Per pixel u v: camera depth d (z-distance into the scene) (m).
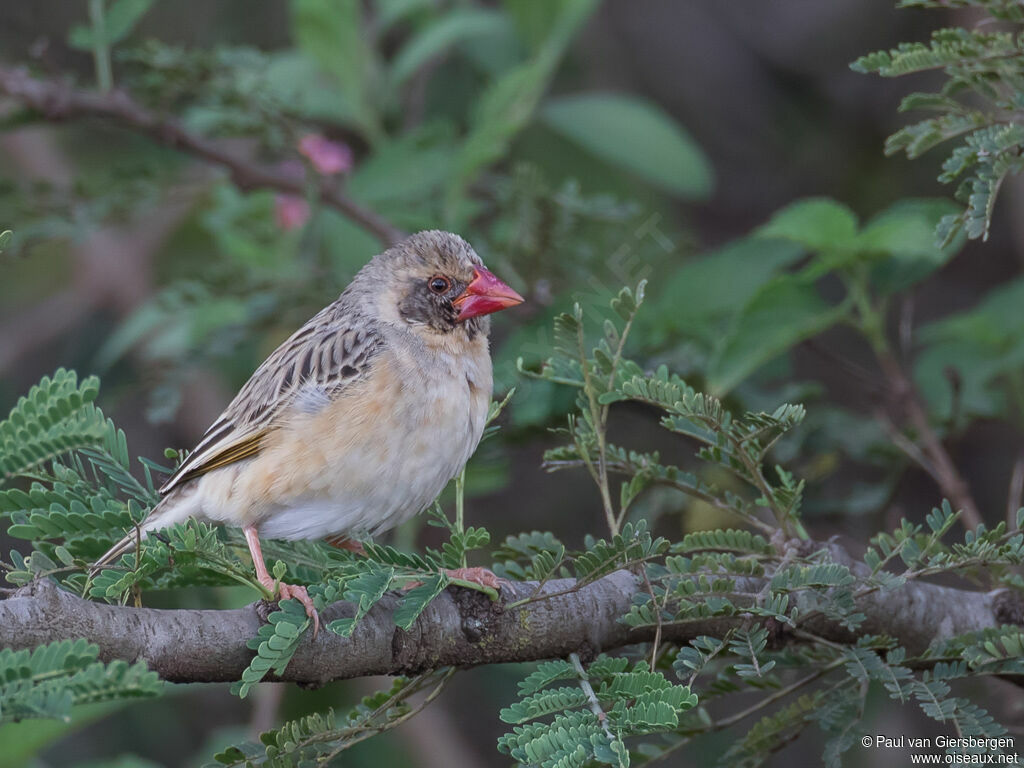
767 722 7.01
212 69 11.23
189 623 5.87
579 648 6.63
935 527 6.26
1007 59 6.38
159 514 8.12
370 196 11.97
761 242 10.81
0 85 10.97
